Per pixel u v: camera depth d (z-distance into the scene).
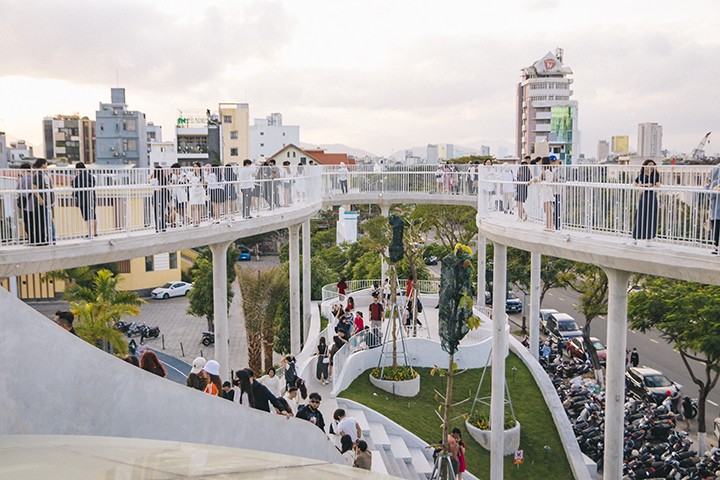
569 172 16.84
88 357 6.18
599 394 27.33
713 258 10.76
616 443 13.49
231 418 8.12
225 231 18.56
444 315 15.86
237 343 44.12
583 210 14.28
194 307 45.28
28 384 5.71
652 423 24.30
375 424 21.08
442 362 27.88
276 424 9.23
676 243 12.10
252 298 33.19
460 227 52.47
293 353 27.67
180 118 96.62
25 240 13.43
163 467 4.23
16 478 3.80
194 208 17.44
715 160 17.89
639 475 21.05
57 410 5.91
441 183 33.44
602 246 12.98
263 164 23.77
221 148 93.44
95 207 14.73
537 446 22.12
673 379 34.03
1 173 16.05
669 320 25.67
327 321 32.66
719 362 24.03
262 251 84.81
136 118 87.06
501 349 18.48
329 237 76.00
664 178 13.55
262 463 4.62
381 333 27.53
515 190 17.56
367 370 26.64
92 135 101.06
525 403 25.09
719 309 24.02
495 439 18.41
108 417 6.39
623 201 13.33
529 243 15.55
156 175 16.53
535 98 115.12
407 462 19.66
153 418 6.86
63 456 4.38
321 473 4.43
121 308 28.89
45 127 100.25
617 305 13.27
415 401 24.66
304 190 25.88
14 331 5.62
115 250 14.74
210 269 45.41
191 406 7.39
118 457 4.41
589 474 20.17
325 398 21.55
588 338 32.78
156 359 10.15
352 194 33.91
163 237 16.16
